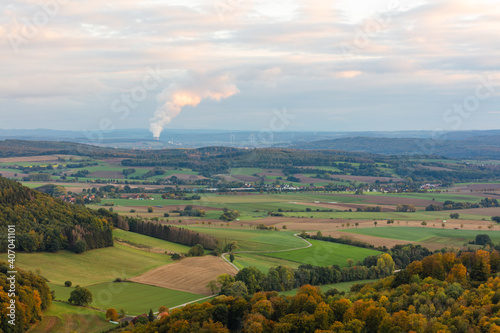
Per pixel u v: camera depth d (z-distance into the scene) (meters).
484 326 55.31
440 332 54.41
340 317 64.56
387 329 58.59
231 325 68.00
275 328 60.22
